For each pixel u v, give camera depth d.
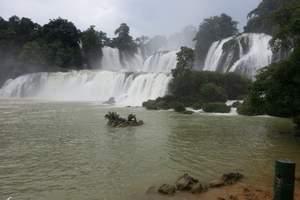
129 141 30.02
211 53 96.12
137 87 77.69
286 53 67.69
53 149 26.59
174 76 69.44
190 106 62.03
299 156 24.56
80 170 20.84
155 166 21.81
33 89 100.06
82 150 26.28
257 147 27.67
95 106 65.69
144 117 48.59
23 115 49.16
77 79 95.12
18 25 124.56
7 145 28.00
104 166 21.75
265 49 78.00
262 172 20.44
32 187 17.77
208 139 31.27
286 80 31.36
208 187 17.50
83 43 126.38
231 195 15.98
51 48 113.75
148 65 114.62
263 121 44.69
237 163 22.58
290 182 11.77
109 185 18.06
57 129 36.31
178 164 22.30
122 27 145.25
